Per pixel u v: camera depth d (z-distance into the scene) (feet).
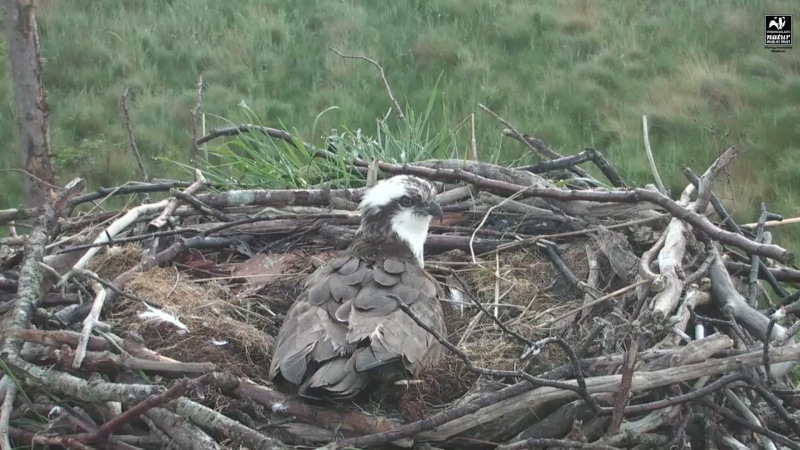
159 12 88.33
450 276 36.27
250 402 28.76
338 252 37.83
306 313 29.63
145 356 29.19
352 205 39.06
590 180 42.09
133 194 46.80
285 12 87.92
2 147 67.10
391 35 83.71
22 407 28.66
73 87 76.69
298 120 69.97
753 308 32.35
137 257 36.04
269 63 79.46
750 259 35.91
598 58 80.74
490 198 39.06
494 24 85.97
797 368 37.17
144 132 68.80
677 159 66.64
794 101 74.54
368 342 27.94
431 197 36.11
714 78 75.51
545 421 28.43
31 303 30.32
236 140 45.73
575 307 34.17
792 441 28.32
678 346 29.76
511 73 78.38
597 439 28.37
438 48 80.28
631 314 32.35
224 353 31.48
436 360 30.45
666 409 28.50
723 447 29.14
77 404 28.84
